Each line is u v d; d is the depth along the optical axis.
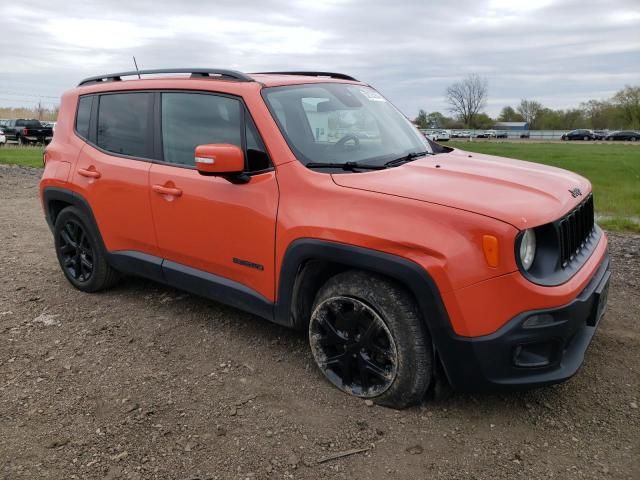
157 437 2.95
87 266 4.94
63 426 3.06
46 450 2.86
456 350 2.85
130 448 2.87
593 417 3.09
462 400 3.25
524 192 3.04
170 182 3.96
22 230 7.65
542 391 3.35
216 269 3.84
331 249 3.09
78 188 4.71
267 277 3.49
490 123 94.75
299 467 2.72
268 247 3.44
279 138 3.46
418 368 2.99
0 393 3.39
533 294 2.72
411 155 3.81
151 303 4.76
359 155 3.59
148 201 4.14
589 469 2.68
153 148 4.19
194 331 4.20
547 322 2.77
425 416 3.10
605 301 3.50
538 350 2.87
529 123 99.19
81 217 4.80
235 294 3.74
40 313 4.59
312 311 3.39
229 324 4.32
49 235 7.35
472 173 3.33
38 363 3.76
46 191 5.05
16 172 14.98
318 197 3.22
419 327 2.96
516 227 2.70
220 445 2.88
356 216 3.04
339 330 3.28
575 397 3.29
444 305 2.81
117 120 4.50
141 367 3.69
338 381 3.35
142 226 4.25
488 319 2.75
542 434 2.95
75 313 4.58
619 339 4.02
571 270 2.99
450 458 2.77
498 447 2.85
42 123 36.44
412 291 2.89
